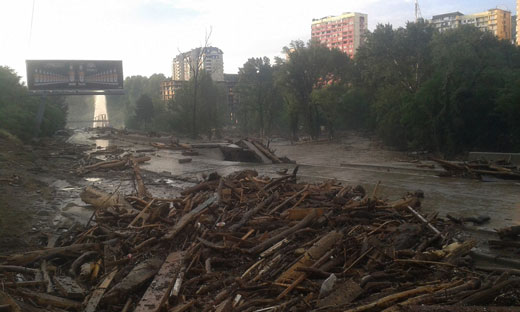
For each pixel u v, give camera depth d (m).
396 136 45.94
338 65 76.75
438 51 46.59
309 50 70.19
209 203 9.04
